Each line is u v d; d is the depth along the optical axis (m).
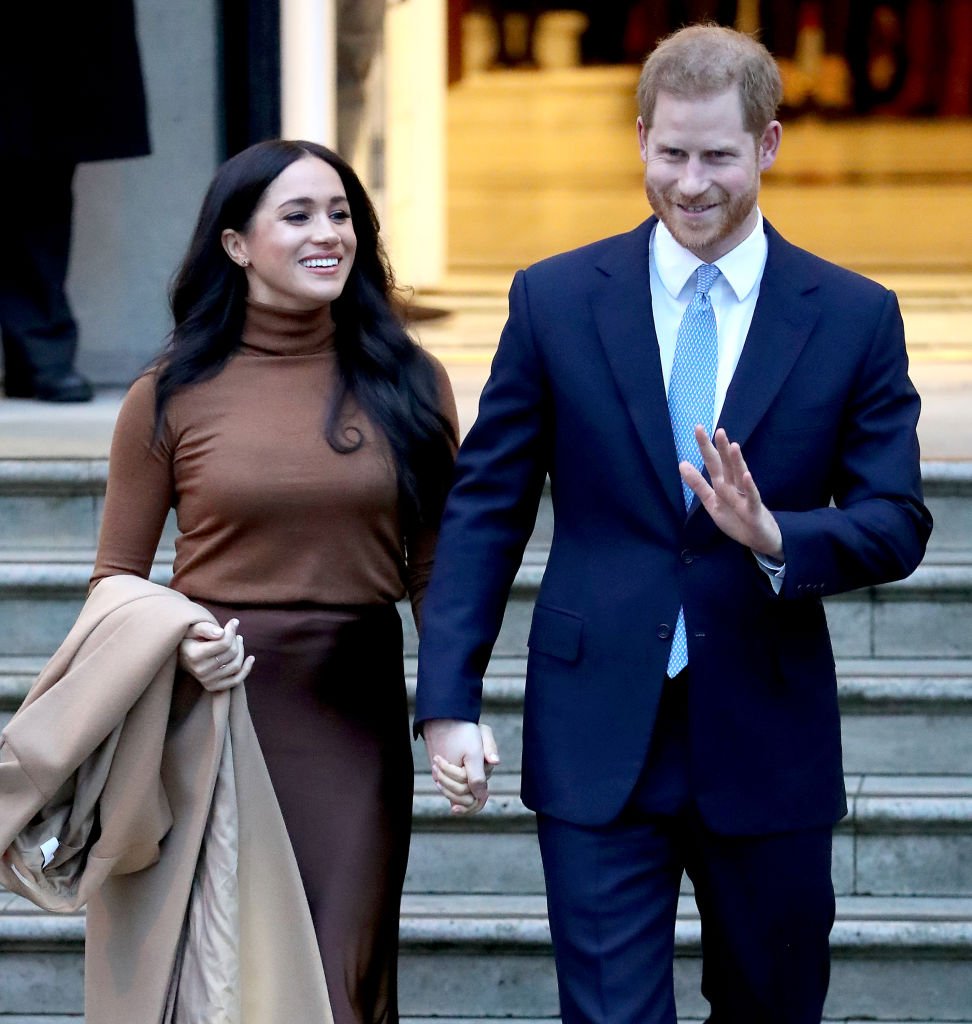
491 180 26.48
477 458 5.16
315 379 5.41
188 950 5.19
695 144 4.65
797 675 5.01
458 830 6.96
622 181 26.50
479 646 5.08
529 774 5.14
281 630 5.31
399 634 5.55
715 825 4.96
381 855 5.36
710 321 4.96
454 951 6.68
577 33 40.59
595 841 5.04
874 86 35.47
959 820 6.80
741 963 5.14
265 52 10.23
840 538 4.71
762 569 4.77
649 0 40.16
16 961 6.77
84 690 5.04
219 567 5.36
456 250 18.20
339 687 5.35
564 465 5.08
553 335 5.05
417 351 5.57
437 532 5.52
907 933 6.55
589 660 5.03
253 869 5.16
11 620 7.72
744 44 4.70
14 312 10.02
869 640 7.54
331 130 10.58
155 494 5.43
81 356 10.87
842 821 6.85
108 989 5.30
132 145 9.66
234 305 5.41
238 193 5.27
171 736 5.19
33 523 8.09
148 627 5.02
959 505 7.84
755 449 4.89
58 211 9.95
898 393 4.95
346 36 11.97
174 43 10.50
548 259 5.20
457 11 24.97
